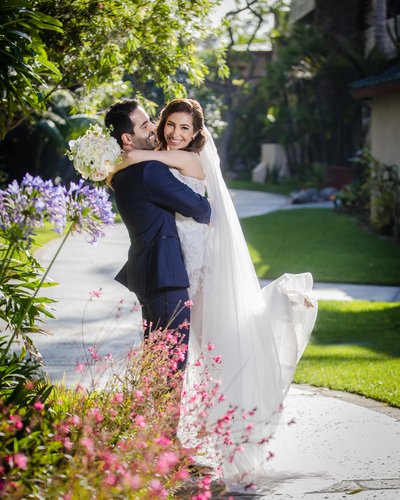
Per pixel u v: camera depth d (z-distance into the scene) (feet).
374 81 56.80
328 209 80.79
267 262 45.85
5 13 14.20
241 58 144.05
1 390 12.98
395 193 56.44
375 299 35.19
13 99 15.39
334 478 13.43
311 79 103.86
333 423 16.62
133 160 13.96
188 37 18.90
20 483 9.77
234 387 13.65
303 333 14.83
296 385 20.31
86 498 9.54
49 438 11.16
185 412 12.35
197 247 14.21
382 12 80.69
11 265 15.31
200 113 14.47
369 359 23.63
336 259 46.83
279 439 14.01
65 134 69.05
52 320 27.40
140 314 28.91
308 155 122.72
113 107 14.53
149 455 10.43
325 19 100.99
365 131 87.86
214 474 13.12
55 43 17.70
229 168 156.25
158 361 13.03
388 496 12.60
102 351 22.89
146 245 14.01
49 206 11.89
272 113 133.08
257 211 82.28
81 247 48.37
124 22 17.72
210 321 14.12
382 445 15.20
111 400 12.17
